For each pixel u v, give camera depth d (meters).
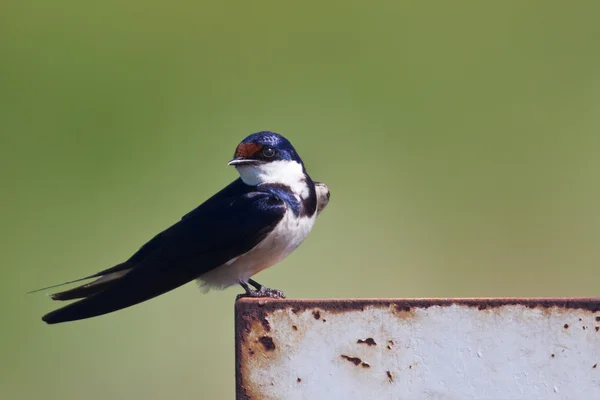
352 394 3.83
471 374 3.76
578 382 3.70
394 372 3.81
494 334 3.75
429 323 3.79
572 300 3.71
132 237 13.27
